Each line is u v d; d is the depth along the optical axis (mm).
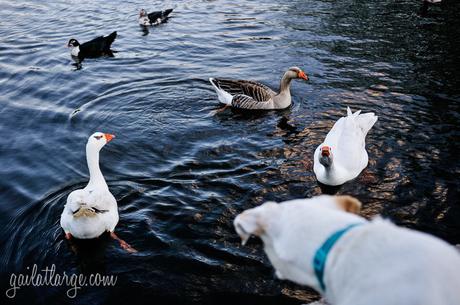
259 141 3727
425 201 2895
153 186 3131
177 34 6113
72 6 7410
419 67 4797
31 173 3334
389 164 3311
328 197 939
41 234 2721
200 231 2676
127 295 2273
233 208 2871
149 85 4777
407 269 711
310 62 5078
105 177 3266
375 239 770
